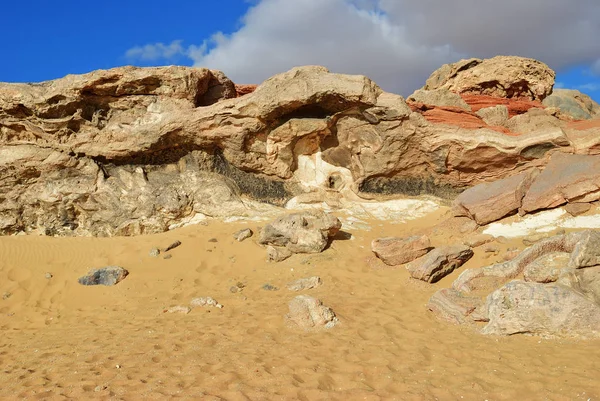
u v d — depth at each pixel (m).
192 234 12.12
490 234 10.12
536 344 6.40
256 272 10.52
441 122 13.09
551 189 10.25
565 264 7.50
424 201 13.21
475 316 7.29
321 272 10.10
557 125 12.84
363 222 12.59
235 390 5.37
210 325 7.93
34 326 9.08
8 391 5.79
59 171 13.08
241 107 12.54
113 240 12.26
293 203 13.34
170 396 5.30
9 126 13.14
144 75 12.88
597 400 4.79
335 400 5.10
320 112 12.86
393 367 5.95
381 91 12.86
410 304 8.36
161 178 13.28
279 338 7.19
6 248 11.62
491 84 18.89
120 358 6.69
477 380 5.49
